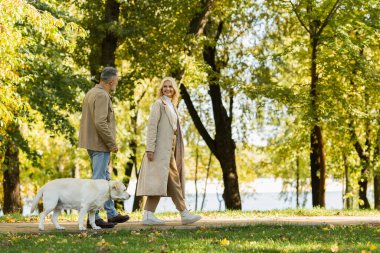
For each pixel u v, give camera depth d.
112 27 19.22
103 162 9.02
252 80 24.03
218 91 25.05
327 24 20.20
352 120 23.72
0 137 18.86
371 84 20.98
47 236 8.21
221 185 41.12
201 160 40.59
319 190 21.83
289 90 20.72
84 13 20.91
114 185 8.75
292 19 22.62
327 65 20.44
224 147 25.25
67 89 18.86
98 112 8.82
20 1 12.59
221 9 23.16
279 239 8.15
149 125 9.53
